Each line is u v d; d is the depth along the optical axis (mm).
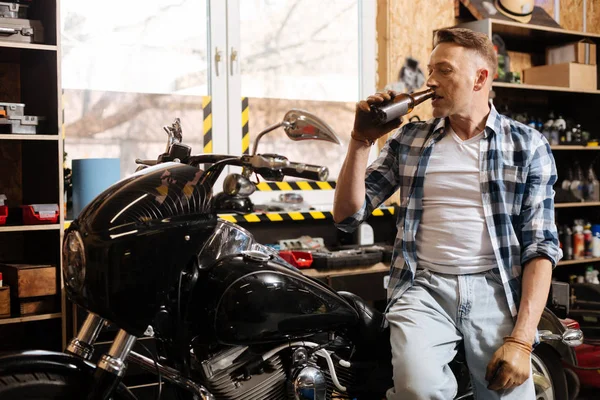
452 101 1938
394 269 2039
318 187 3941
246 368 1769
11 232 3328
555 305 3098
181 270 1565
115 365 1533
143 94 3490
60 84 2947
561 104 4910
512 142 1979
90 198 3076
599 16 5055
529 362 1791
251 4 3748
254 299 1660
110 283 1465
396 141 2127
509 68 4441
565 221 4914
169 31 3545
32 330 3266
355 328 1931
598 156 4711
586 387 3490
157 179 1593
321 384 1820
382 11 4141
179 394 1794
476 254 1957
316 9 3949
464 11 4402
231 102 3699
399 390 1824
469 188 1975
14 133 2912
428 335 1875
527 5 4426
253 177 3688
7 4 2902
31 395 1481
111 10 3402
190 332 1676
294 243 3629
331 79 4023
